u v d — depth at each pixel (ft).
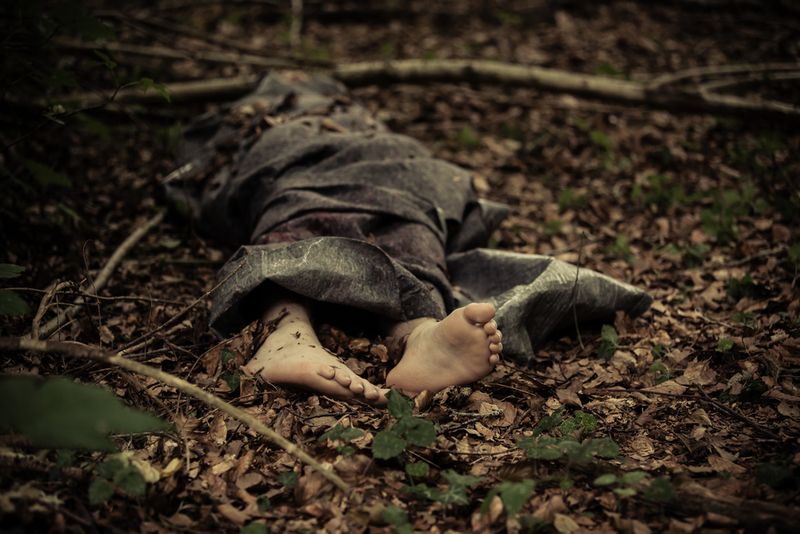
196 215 12.02
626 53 22.39
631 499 6.11
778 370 7.97
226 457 6.64
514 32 24.68
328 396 7.34
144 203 13.17
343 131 11.55
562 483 6.21
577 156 15.49
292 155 10.46
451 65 17.31
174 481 6.15
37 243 11.00
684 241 11.91
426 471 6.25
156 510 5.96
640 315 9.52
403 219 9.38
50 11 8.70
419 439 6.28
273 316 8.21
